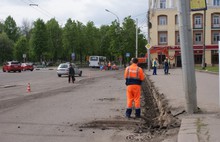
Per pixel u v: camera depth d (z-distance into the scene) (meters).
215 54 77.88
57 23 100.00
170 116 10.80
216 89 19.14
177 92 18.48
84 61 106.75
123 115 12.80
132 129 10.31
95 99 18.33
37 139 8.96
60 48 99.75
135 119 11.94
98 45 100.69
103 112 13.57
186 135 7.91
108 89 24.92
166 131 9.42
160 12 78.44
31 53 96.50
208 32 77.69
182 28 11.06
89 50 96.88
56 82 33.84
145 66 70.00
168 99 15.19
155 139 8.80
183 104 13.42
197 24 78.31
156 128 10.30
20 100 18.05
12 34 118.19
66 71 44.84
